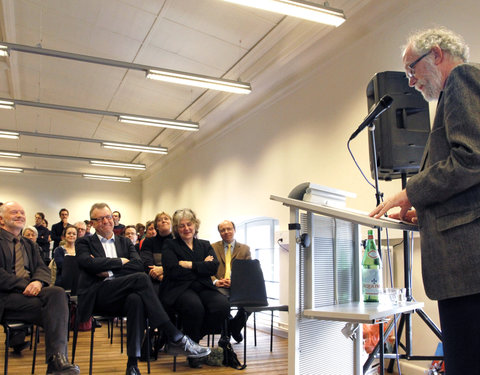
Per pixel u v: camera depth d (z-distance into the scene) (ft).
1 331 14.55
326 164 14.43
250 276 11.48
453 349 3.21
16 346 11.32
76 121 28.40
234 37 16.38
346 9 12.94
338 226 5.42
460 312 3.18
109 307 8.96
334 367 5.29
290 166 16.52
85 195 40.09
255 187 19.08
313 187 4.93
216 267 10.88
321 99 14.96
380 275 5.59
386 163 8.52
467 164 3.11
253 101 19.35
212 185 23.76
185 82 16.61
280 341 14.53
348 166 13.37
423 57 3.85
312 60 15.28
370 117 6.15
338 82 14.16
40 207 38.58
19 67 21.68
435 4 10.84
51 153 35.04
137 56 18.56
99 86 22.65
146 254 12.95
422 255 3.46
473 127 3.14
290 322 4.54
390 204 3.89
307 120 15.65
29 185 38.50
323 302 4.91
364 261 5.60
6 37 18.24
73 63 20.66
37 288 8.66
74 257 12.70
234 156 21.36
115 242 10.60
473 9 9.86
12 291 8.77
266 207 18.07
